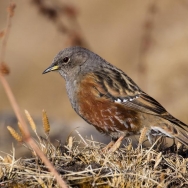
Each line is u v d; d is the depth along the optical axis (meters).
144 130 8.26
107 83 10.08
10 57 26.91
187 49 21.38
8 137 13.41
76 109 10.38
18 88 24.98
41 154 6.42
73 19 14.45
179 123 9.75
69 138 8.53
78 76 10.45
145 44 17.17
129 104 9.94
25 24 28.64
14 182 7.55
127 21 27.39
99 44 26.83
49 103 23.64
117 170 7.70
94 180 7.52
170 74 20.55
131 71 23.92
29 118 8.12
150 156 8.12
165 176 7.86
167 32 22.73
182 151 9.16
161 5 23.97
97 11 28.59
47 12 14.15
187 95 19.73
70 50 10.69
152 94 20.22
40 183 7.38
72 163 8.09
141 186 7.48
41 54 27.05
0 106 23.81
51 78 24.86
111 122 10.07
